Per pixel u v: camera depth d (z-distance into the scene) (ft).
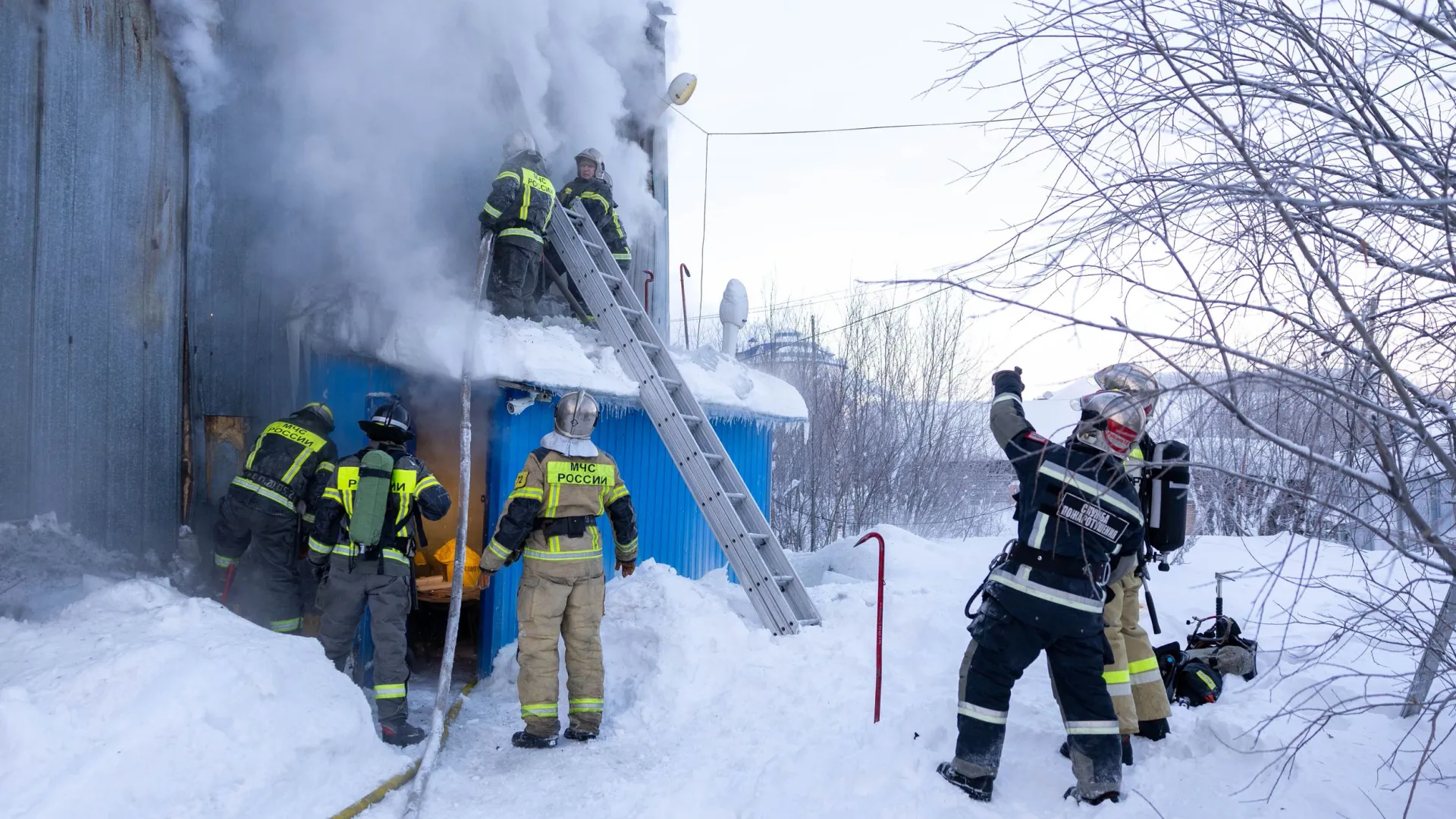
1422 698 11.84
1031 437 11.94
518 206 21.44
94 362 16.02
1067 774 12.53
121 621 13.04
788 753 13.93
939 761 12.71
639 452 22.90
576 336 22.09
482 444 21.02
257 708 11.96
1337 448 8.78
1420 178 8.31
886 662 17.54
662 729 15.85
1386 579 8.64
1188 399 8.84
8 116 14.62
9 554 14.32
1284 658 16.26
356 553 15.07
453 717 16.66
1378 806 10.18
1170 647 15.47
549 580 15.55
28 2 14.98
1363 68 8.05
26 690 10.80
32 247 14.96
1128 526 11.67
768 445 28.78
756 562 19.03
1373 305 8.21
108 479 16.20
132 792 10.22
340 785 12.35
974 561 25.46
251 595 17.02
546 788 13.44
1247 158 7.63
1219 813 10.72
